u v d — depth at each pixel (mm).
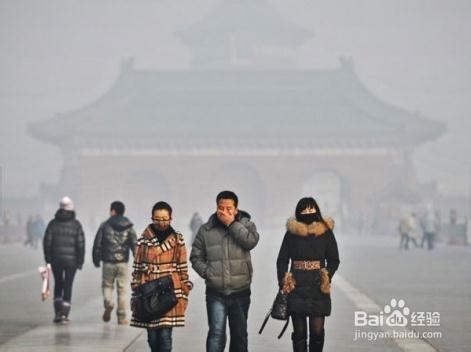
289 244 23781
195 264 23641
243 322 23672
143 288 23453
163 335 23594
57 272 35188
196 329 33562
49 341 30266
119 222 34750
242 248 23641
